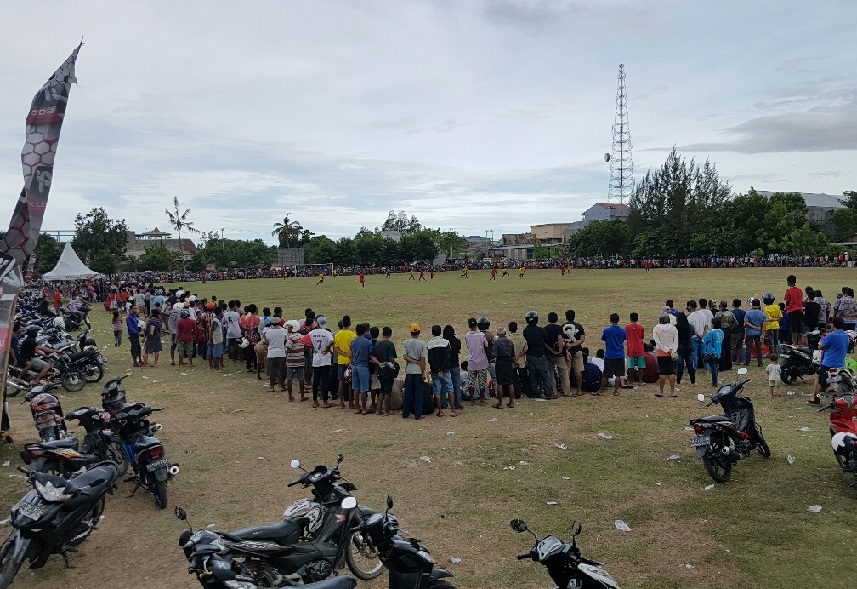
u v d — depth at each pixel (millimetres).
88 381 17828
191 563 5125
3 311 9234
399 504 8523
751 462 9836
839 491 8547
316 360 14250
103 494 7504
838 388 11578
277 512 8422
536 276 78812
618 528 7559
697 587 6191
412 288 57312
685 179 108938
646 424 12156
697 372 17156
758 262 88062
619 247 116625
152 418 13570
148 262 111000
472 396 14445
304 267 116500
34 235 9344
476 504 8461
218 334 19656
